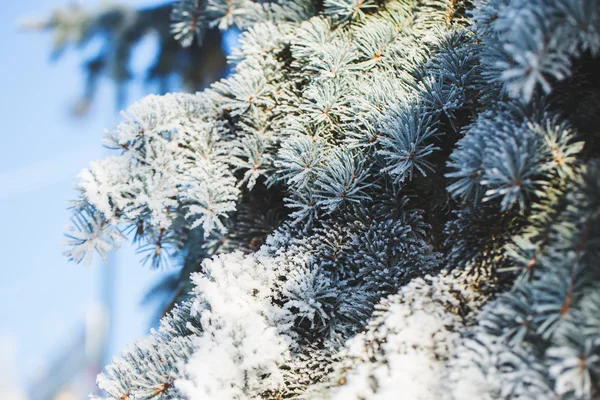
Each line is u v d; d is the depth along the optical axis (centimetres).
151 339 122
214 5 138
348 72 126
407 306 114
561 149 111
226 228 127
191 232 135
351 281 122
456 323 113
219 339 115
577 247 108
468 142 114
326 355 118
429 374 111
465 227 116
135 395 118
